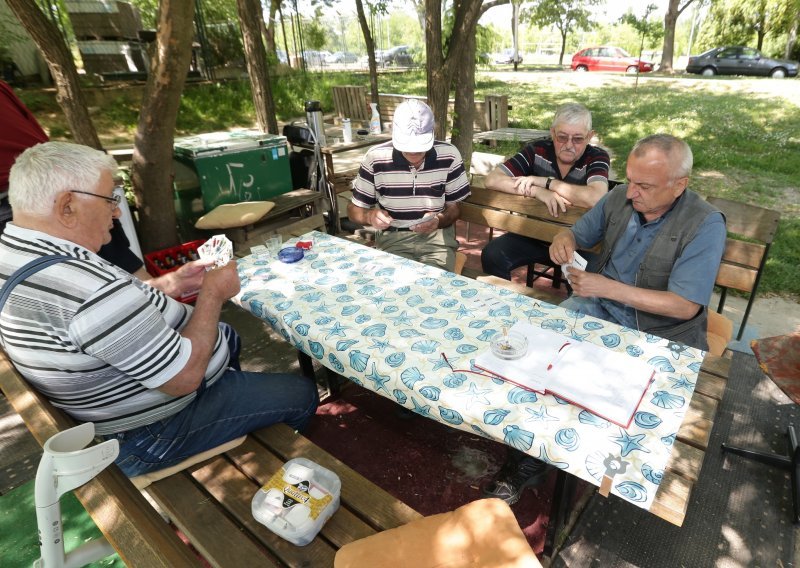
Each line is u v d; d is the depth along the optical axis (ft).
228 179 13.79
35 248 4.33
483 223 10.32
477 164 19.26
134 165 11.96
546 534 5.78
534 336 5.26
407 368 4.94
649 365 4.94
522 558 3.91
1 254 4.35
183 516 4.80
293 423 6.28
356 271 7.28
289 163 15.06
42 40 11.14
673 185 6.30
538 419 4.22
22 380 4.39
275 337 10.70
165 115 11.35
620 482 3.67
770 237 7.82
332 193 14.75
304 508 4.55
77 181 4.53
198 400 5.57
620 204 7.32
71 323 4.18
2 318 4.20
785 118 34.81
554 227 9.25
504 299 6.32
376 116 18.79
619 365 4.75
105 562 5.97
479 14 14.71
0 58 30.14
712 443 7.30
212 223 12.07
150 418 5.15
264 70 18.38
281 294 6.63
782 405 7.92
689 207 6.54
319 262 7.67
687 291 6.24
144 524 3.32
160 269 11.46
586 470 3.81
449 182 9.57
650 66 74.95
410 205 9.57
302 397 6.25
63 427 3.84
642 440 3.98
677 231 6.52
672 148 6.15
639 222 6.97
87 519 6.49
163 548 3.10
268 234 12.75
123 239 7.82
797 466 6.51
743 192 20.24
